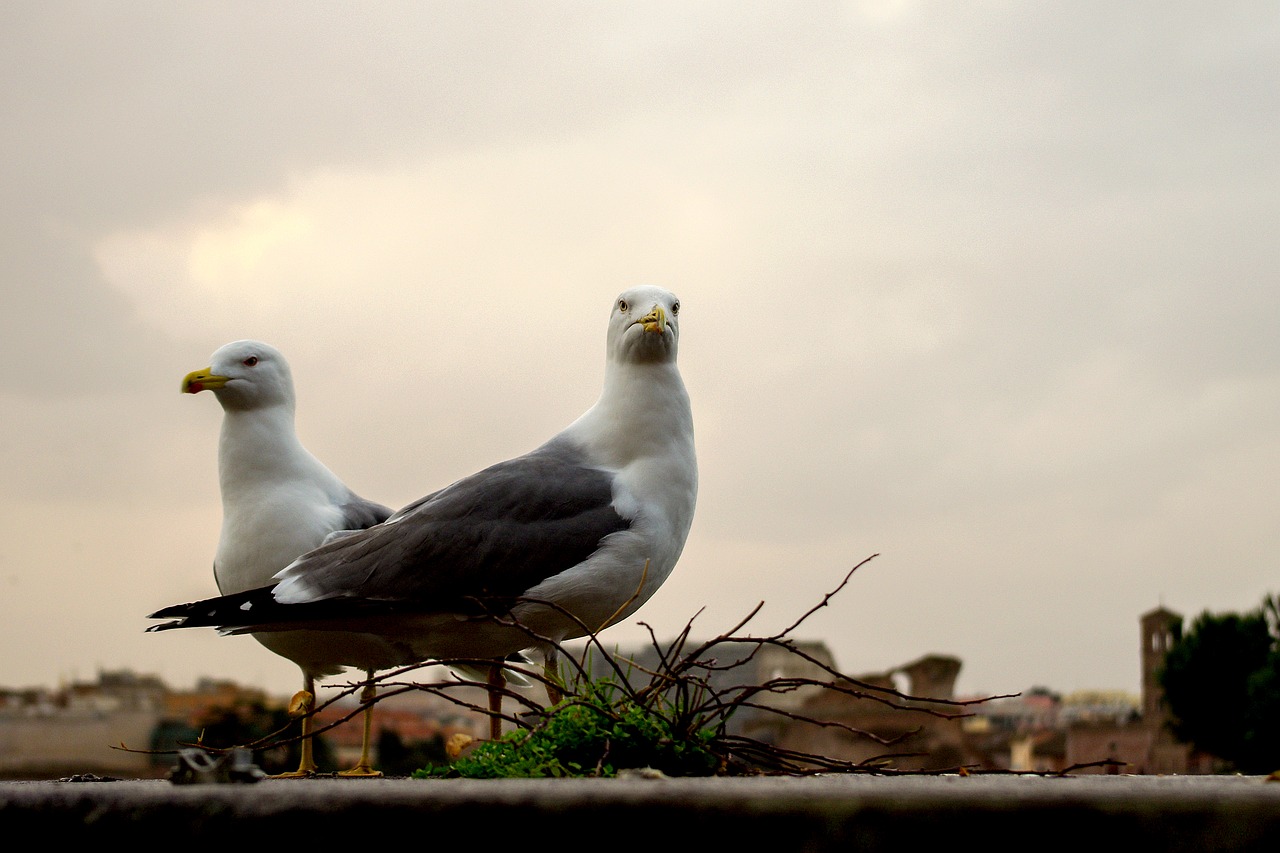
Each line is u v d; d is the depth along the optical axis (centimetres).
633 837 314
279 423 771
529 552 639
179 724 3566
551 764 484
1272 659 3962
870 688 502
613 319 683
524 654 730
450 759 538
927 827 308
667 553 667
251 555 751
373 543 662
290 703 709
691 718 506
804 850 308
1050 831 306
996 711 4750
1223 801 305
